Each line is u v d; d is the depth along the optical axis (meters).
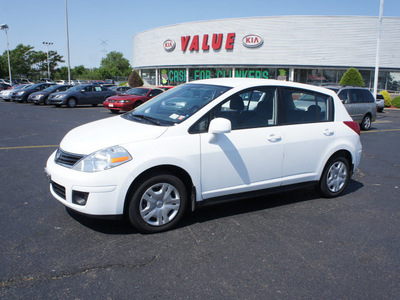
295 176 4.47
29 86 26.14
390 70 31.16
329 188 4.89
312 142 4.50
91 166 3.29
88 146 3.44
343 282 2.89
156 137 3.52
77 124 12.49
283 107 4.36
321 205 4.68
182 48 36.62
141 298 2.59
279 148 4.22
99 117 15.13
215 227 3.85
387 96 27.95
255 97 4.17
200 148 3.68
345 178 5.03
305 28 31.25
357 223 4.11
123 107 16.42
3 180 5.31
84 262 3.04
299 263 3.16
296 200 4.86
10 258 3.06
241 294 2.68
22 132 10.28
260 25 32.31
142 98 17.00
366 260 3.26
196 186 3.73
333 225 4.03
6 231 3.58
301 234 3.76
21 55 75.38
